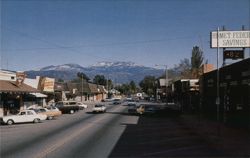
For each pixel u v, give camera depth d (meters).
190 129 36.22
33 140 27.67
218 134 29.75
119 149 23.14
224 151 22.22
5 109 55.12
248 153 21.44
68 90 110.94
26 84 64.69
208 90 50.88
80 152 21.81
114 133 32.53
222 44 40.00
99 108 65.25
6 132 33.75
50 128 37.34
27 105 64.06
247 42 39.78
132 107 62.38
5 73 55.81
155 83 157.38
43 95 70.00
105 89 182.62
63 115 59.19
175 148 23.69
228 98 39.50
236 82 36.12
